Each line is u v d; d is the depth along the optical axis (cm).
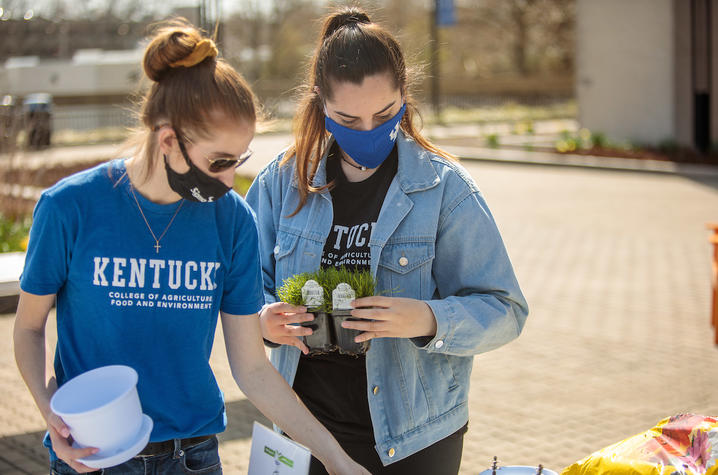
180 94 167
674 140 1894
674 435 204
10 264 586
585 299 751
